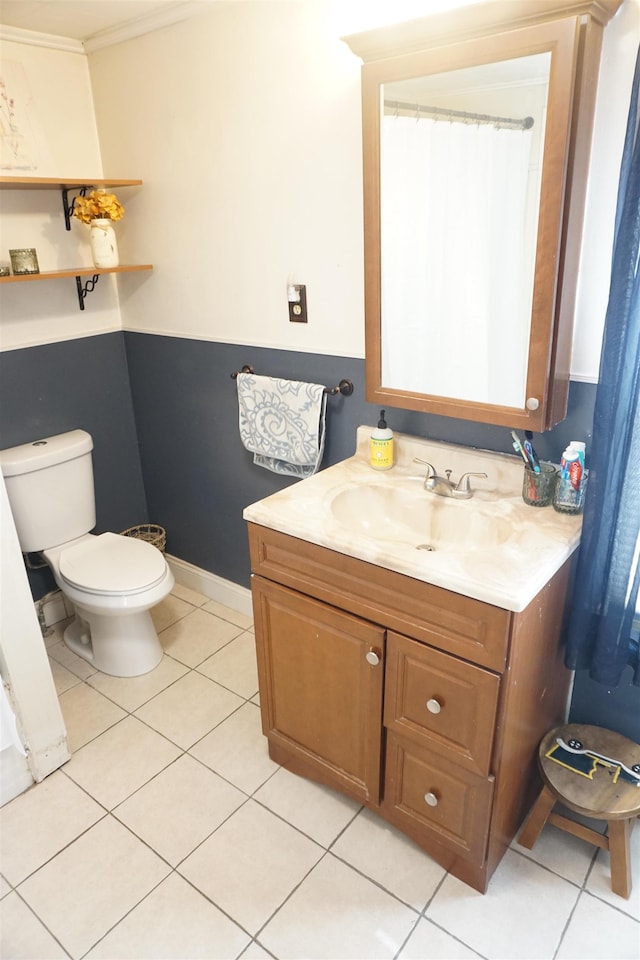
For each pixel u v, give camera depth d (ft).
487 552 4.68
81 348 8.52
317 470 7.06
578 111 4.29
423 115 4.91
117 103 7.61
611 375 4.48
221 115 6.64
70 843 5.76
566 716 6.12
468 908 5.12
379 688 5.16
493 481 5.73
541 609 4.66
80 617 8.24
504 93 4.49
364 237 5.55
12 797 6.22
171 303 8.09
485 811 4.86
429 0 5.03
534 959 4.75
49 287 8.03
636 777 5.12
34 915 5.18
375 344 5.84
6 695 5.92
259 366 7.40
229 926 5.06
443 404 5.55
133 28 6.94
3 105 7.15
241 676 7.84
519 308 4.93
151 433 9.20
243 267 7.11
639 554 4.83
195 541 9.35
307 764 6.21
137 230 8.07
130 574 7.41
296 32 5.80
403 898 5.22
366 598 4.98
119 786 6.33
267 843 5.72
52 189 7.80
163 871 5.49
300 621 5.53
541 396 4.95
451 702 4.73
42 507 7.79
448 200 5.02
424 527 5.73
